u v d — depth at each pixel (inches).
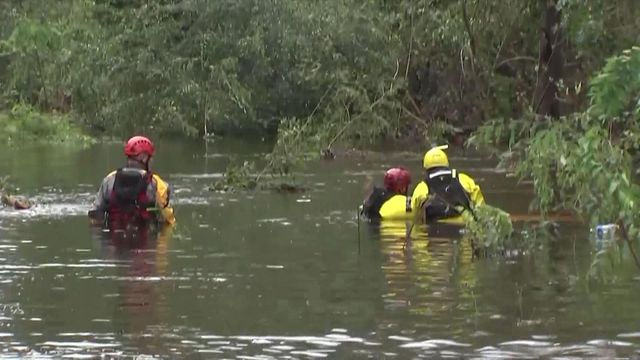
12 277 474.6
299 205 770.8
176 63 1626.5
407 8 1378.0
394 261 516.4
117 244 574.9
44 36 1902.1
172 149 1455.5
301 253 543.2
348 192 866.8
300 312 402.6
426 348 350.0
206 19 1667.1
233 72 1647.4
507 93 1417.3
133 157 669.9
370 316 395.5
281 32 1625.2
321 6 1599.4
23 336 367.2
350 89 1256.2
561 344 353.7
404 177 697.6
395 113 1320.1
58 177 1001.5
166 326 381.4
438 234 611.8
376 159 1208.2
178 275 478.9
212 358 339.9
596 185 438.0
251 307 411.2
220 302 420.2
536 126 614.5
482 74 1400.1
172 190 887.1
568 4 952.9
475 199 673.6
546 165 490.9
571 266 495.5
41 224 654.5
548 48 1230.9
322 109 1610.5
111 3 1806.1
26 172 1061.1
